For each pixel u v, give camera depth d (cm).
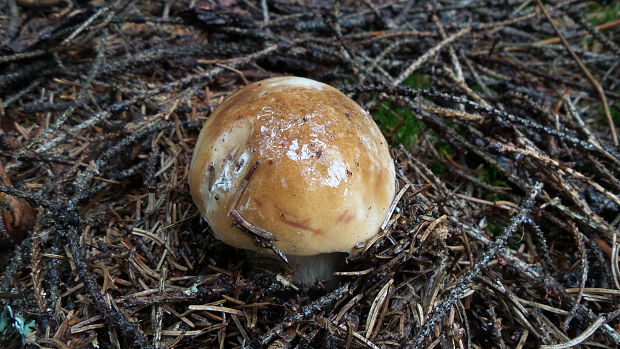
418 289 13
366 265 13
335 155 11
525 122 15
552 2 25
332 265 13
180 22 19
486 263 12
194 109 17
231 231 11
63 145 16
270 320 12
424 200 14
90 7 18
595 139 16
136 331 10
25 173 15
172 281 13
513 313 13
